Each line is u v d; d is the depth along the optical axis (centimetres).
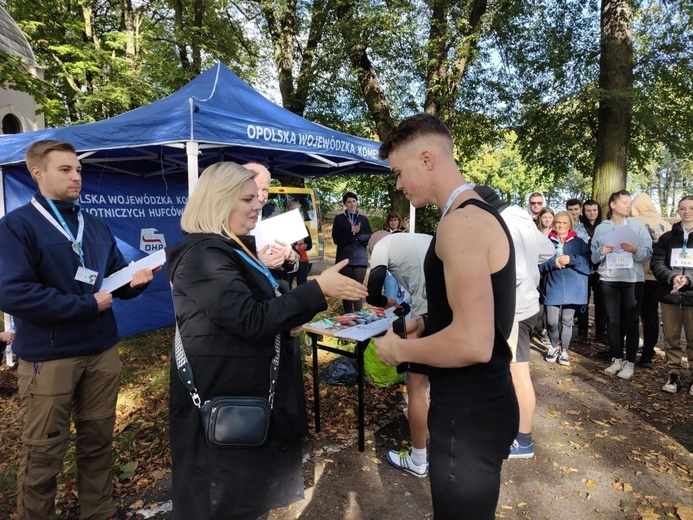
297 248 679
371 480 264
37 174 198
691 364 390
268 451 147
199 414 141
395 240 268
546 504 244
